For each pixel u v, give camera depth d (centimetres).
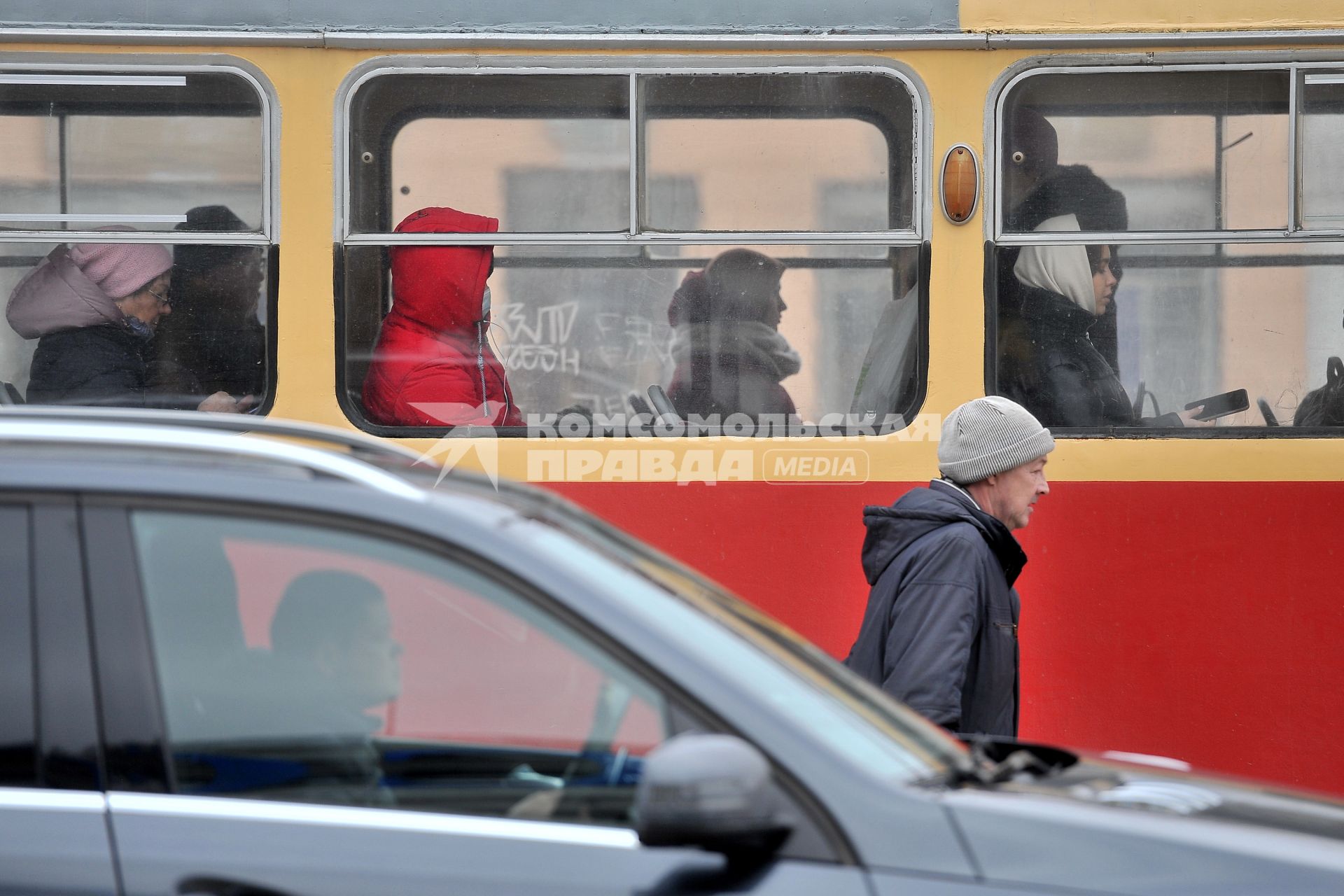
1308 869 782
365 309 1808
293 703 801
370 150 1798
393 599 812
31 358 1797
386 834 770
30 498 805
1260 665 1814
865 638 1341
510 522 867
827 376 1823
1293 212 1816
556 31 1797
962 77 1814
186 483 816
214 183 1795
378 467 905
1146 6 1812
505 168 1802
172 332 1803
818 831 761
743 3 1806
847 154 1814
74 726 777
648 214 1809
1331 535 1816
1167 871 770
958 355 1823
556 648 804
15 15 1770
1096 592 1828
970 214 1817
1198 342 1828
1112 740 1817
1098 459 1827
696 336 1817
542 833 771
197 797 776
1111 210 1825
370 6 1794
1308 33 1802
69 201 1788
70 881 743
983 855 764
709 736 783
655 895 743
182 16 1783
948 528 1326
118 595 796
